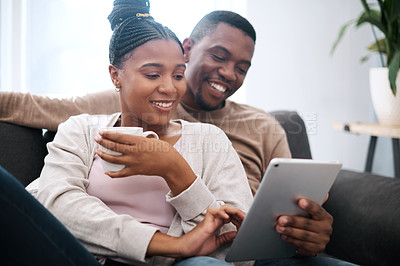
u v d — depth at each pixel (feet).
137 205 2.67
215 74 3.63
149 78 2.73
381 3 5.45
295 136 4.25
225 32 3.60
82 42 6.21
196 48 3.67
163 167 2.41
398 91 5.54
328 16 7.27
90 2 6.17
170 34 2.82
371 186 3.79
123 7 2.82
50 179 2.58
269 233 2.41
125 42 2.74
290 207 2.35
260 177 3.67
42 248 1.96
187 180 2.52
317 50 7.28
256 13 6.85
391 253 3.29
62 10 6.11
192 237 2.35
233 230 2.66
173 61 2.76
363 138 7.89
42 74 6.13
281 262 2.66
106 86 6.33
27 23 6.03
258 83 7.06
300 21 7.12
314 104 7.41
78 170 2.67
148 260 2.34
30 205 1.94
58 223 2.04
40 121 3.43
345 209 3.84
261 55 7.01
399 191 3.55
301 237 2.39
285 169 2.13
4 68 5.99
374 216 3.51
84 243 2.40
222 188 2.83
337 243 3.91
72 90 6.23
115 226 2.34
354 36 7.50
